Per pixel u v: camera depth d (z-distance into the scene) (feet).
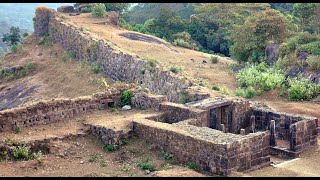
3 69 187.52
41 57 193.16
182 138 74.23
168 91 119.85
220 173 69.36
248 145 71.72
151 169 72.59
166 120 90.22
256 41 182.91
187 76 129.59
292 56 159.33
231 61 195.83
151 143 79.36
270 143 88.84
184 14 369.30
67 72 171.12
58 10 240.12
